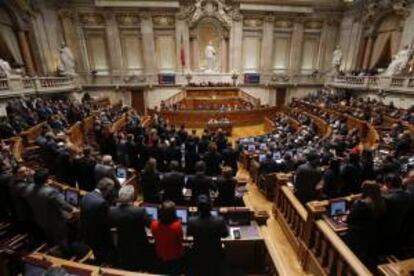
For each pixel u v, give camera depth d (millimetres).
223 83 21281
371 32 19141
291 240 4992
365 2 19344
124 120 12875
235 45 21625
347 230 3600
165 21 20734
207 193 4379
